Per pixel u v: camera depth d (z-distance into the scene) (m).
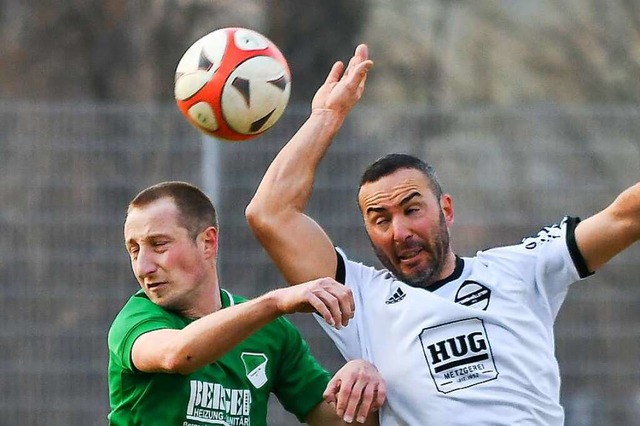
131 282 34.25
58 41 61.44
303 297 14.57
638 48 68.25
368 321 17.67
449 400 16.98
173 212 16.72
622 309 34.47
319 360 33.72
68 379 33.81
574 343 34.41
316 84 62.94
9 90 60.50
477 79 70.25
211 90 17.14
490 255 17.98
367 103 68.62
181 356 15.04
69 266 34.19
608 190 35.09
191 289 16.80
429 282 17.73
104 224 34.38
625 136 35.25
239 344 16.33
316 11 63.69
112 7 61.75
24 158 34.44
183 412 16.52
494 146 35.25
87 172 34.50
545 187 35.06
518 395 17.05
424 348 17.20
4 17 61.50
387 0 70.81
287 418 34.06
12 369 33.75
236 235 34.06
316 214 34.38
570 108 35.47
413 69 70.31
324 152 17.78
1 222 34.22
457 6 72.06
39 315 34.00
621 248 17.41
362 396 16.44
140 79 61.59
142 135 34.56
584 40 69.00
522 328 17.38
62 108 34.59
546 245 17.83
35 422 33.66
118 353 16.27
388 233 17.58
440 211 17.64
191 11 62.66
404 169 17.53
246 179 34.25
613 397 34.16
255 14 63.47
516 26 70.94
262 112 17.30
